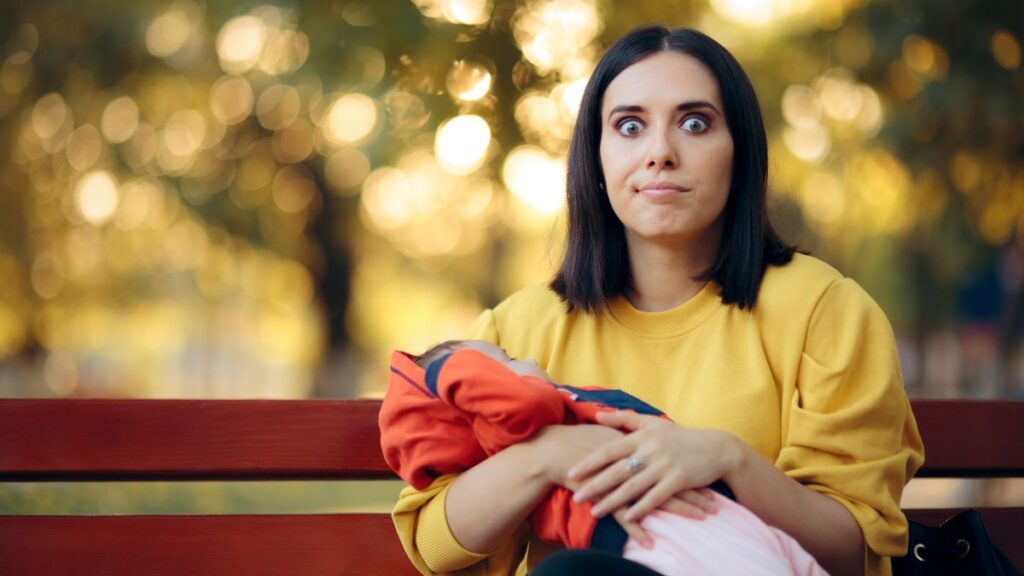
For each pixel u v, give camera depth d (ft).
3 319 36.94
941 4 21.56
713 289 7.29
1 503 12.20
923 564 6.97
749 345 7.05
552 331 7.58
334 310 37.93
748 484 6.25
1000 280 27.04
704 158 6.95
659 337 7.31
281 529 7.88
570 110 25.89
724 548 5.82
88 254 36.04
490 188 27.71
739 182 7.24
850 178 24.93
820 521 6.41
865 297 7.07
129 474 7.84
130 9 30.01
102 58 30.45
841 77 23.77
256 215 33.53
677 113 7.00
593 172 7.47
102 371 50.08
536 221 38.75
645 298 7.52
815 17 24.41
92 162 32.68
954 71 21.57
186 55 31.37
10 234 34.37
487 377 6.35
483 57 25.77
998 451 8.36
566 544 6.32
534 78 25.82
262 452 7.87
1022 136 21.67
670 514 6.00
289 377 56.08
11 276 35.32
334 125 30.53
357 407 7.95
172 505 14.06
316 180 34.58
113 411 7.80
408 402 6.77
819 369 6.82
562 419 6.61
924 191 22.93
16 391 38.24
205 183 33.19
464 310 57.88
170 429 7.83
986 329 33.53
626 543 6.01
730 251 7.23
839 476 6.57
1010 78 21.36
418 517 7.02
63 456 7.77
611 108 7.16
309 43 26.11
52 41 30.32
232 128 32.96
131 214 34.63
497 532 6.57
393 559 7.91
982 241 23.62
